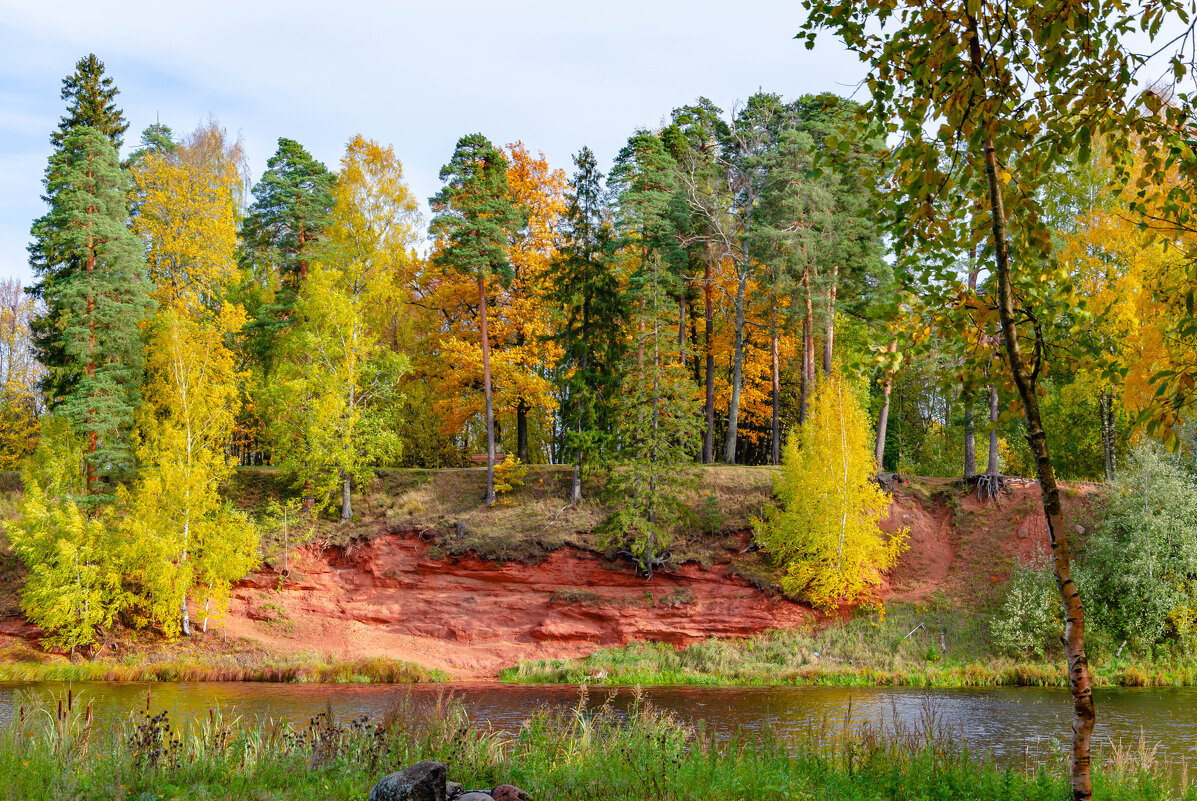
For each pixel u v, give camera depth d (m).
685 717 21.59
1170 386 7.56
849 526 33.00
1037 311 9.32
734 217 47.66
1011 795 10.52
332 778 11.55
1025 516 36.09
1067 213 29.50
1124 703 23.59
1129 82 7.81
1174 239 8.55
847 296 41.66
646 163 43.50
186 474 34.84
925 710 15.35
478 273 40.16
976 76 7.59
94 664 32.09
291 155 47.31
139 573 34.59
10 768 11.19
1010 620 30.80
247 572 36.78
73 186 39.47
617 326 41.16
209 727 13.80
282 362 42.81
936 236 9.04
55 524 34.38
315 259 45.47
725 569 35.56
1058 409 43.31
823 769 12.02
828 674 29.47
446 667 32.94
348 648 34.16
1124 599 30.72
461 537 37.59
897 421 55.56
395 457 44.56
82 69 48.53
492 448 40.28
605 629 34.22
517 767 12.02
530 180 47.94
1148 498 32.12
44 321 40.50
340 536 38.41
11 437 52.78
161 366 37.88
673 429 36.50
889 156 8.80
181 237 46.53
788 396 53.69
